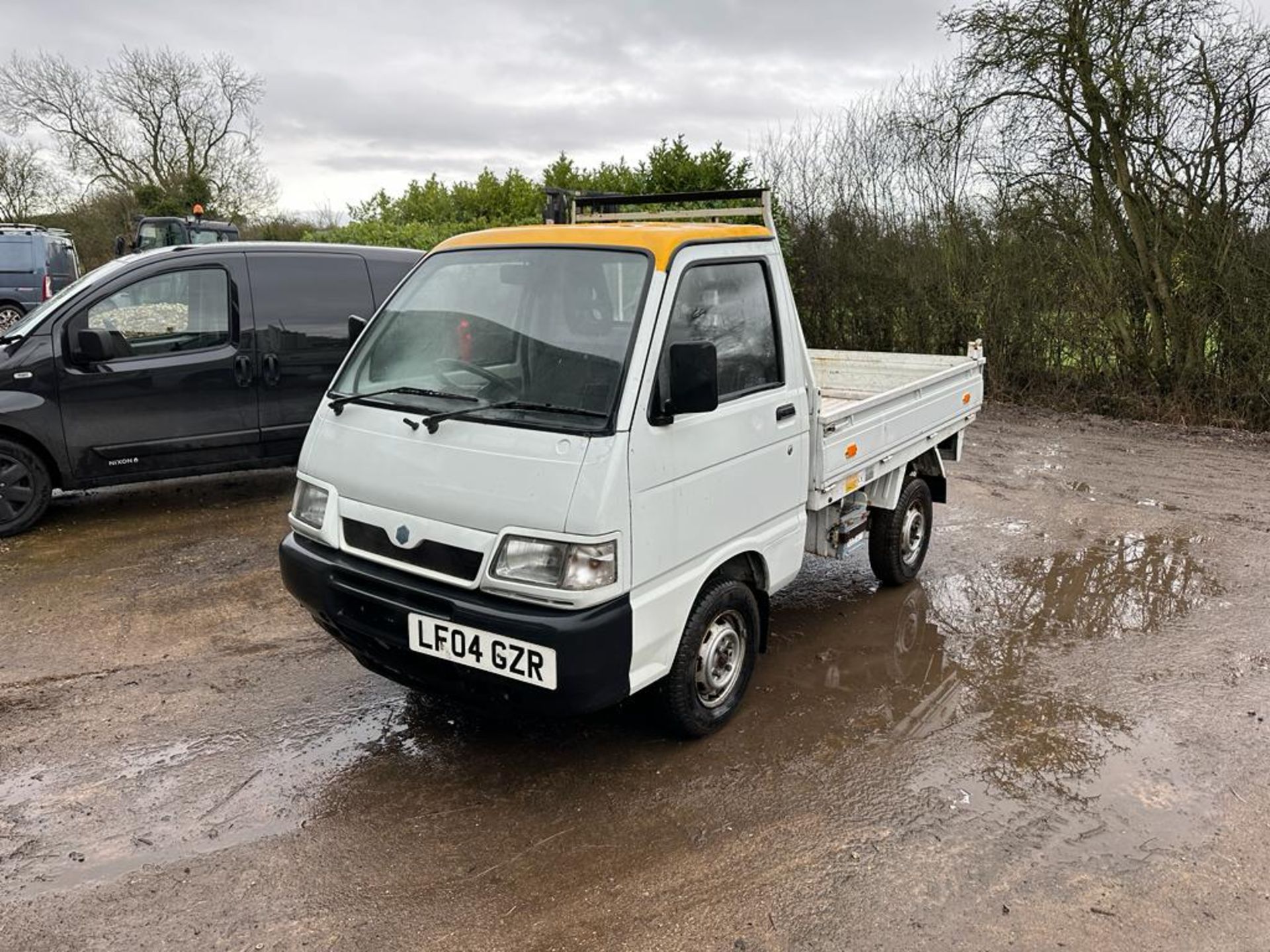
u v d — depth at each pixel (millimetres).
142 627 5023
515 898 2955
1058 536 6805
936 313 12914
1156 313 11453
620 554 3164
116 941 2750
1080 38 10953
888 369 6602
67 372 6438
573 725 4051
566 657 3076
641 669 3377
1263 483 8328
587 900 2943
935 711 4219
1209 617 5340
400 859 3139
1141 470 8789
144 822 3334
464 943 2758
